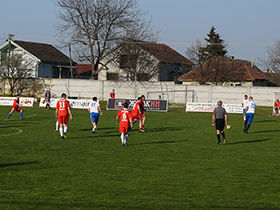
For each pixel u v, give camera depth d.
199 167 10.50
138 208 6.86
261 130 20.67
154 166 10.52
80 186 8.29
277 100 34.06
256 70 59.53
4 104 37.16
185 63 62.66
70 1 47.03
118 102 35.56
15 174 9.30
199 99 46.44
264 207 7.03
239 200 7.45
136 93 47.53
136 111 18.73
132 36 49.75
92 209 6.75
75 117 26.80
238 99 45.41
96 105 17.94
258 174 9.71
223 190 8.16
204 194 7.84
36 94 47.16
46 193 7.71
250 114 19.03
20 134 17.06
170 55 63.19
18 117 25.89
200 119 27.05
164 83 46.94
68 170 9.83
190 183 8.71
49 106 34.03
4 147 13.38
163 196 7.64
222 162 11.27
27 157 11.55
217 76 56.19
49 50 60.06
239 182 8.86
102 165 10.53
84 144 14.41
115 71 60.66
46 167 10.16
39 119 24.53
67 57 61.12
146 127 21.31
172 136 17.36
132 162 11.03
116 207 6.89
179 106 42.28
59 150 12.93
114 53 51.38
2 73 45.75
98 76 61.69
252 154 12.74
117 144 14.56
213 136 17.56
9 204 6.97
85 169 9.98
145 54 52.16
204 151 13.26
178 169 10.20
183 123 23.86
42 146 13.73
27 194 7.63
